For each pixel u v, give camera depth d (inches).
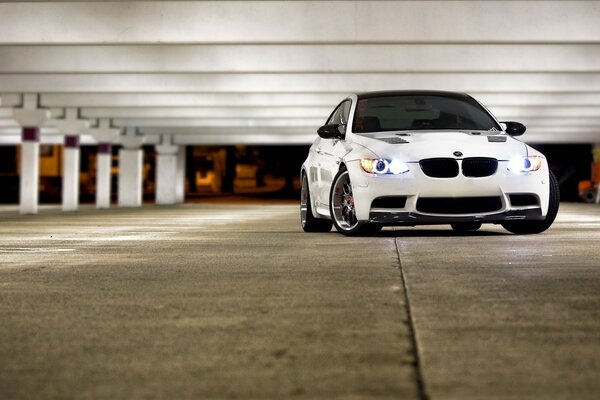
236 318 134.6
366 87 784.3
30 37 562.3
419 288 165.6
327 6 552.4
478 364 100.7
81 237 352.8
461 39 552.4
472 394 87.2
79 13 560.7
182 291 166.6
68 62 688.4
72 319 135.3
